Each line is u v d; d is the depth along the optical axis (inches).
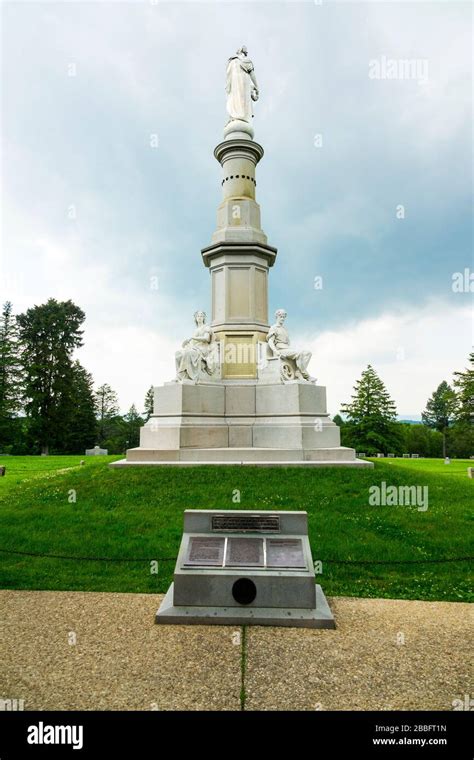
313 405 565.6
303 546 219.3
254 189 701.3
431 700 146.3
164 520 358.6
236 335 629.9
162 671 161.9
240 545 219.9
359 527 346.0
